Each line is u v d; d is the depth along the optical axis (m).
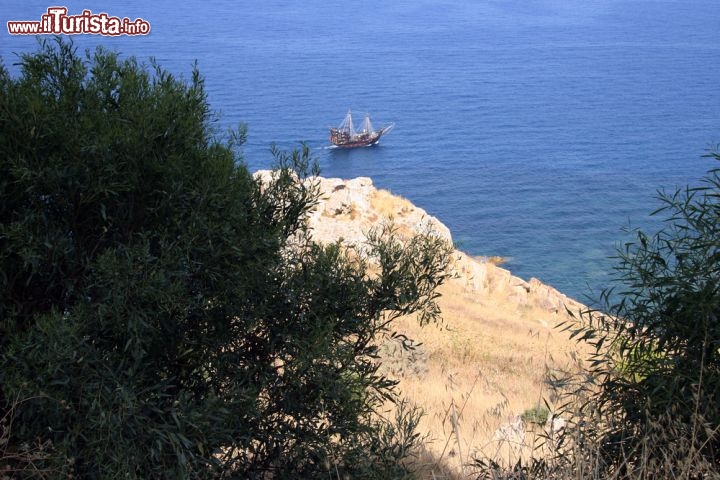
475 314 36.78
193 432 6.35
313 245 8.02
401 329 28.69
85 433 6.04
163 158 7.08
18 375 5.75
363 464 7.34
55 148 6.73
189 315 7.03
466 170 175.25
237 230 7.28
